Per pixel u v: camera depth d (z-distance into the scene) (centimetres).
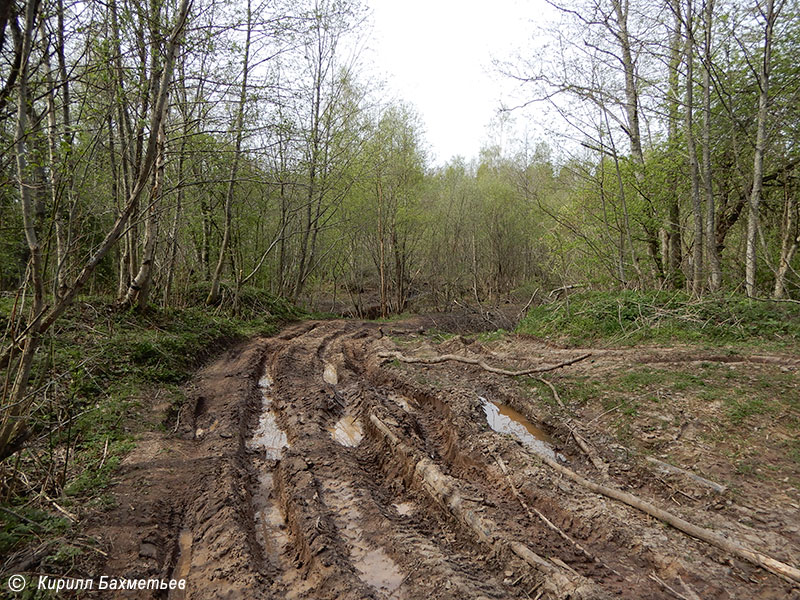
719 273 1126
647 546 440
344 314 2772
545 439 730
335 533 486
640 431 665
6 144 516
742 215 1334
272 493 588
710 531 448
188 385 923
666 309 1083
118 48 657
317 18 1041
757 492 510
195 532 485
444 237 2950
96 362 824
